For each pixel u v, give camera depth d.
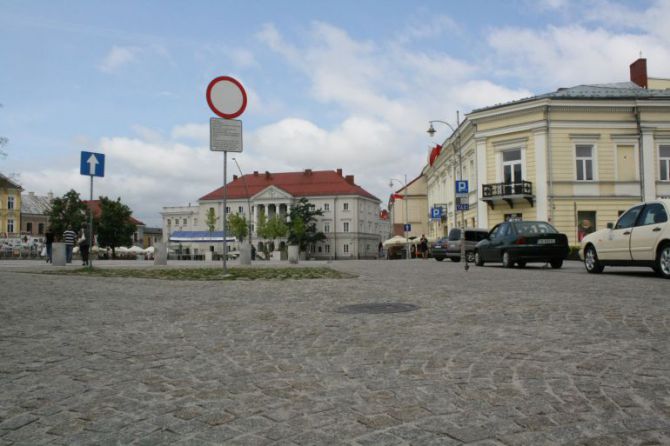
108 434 2.94
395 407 3.30
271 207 104.44
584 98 33.28
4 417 3.21
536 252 18.25
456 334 5.51
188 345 5.18
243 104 12.10
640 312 6.72
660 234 12.05
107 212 79.44
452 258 30.48
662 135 33.72
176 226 122.00
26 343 5.30
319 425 3.02
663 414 3.11
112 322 6.49
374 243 113.62
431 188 62.75
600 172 33.66
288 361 4.51
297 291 9.71
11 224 98.50
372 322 6.29
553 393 3.52
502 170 35.47
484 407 3.27
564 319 6.30
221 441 2.82
